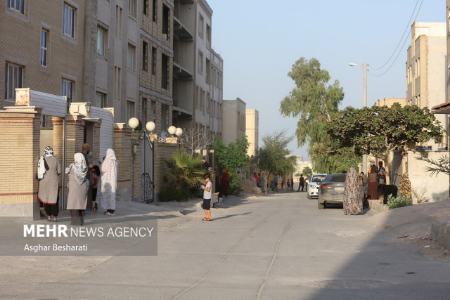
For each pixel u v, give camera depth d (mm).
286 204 35500
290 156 72375
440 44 46438
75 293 8922
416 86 48812
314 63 60625
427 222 17969
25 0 24094
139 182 27719
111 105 34156
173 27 51875
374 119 33625
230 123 79188
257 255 13211
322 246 14805
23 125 16578
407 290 9391
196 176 32250
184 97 57906
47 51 26219
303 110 59500
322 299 8680
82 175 15953
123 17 36312
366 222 21344
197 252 13570
